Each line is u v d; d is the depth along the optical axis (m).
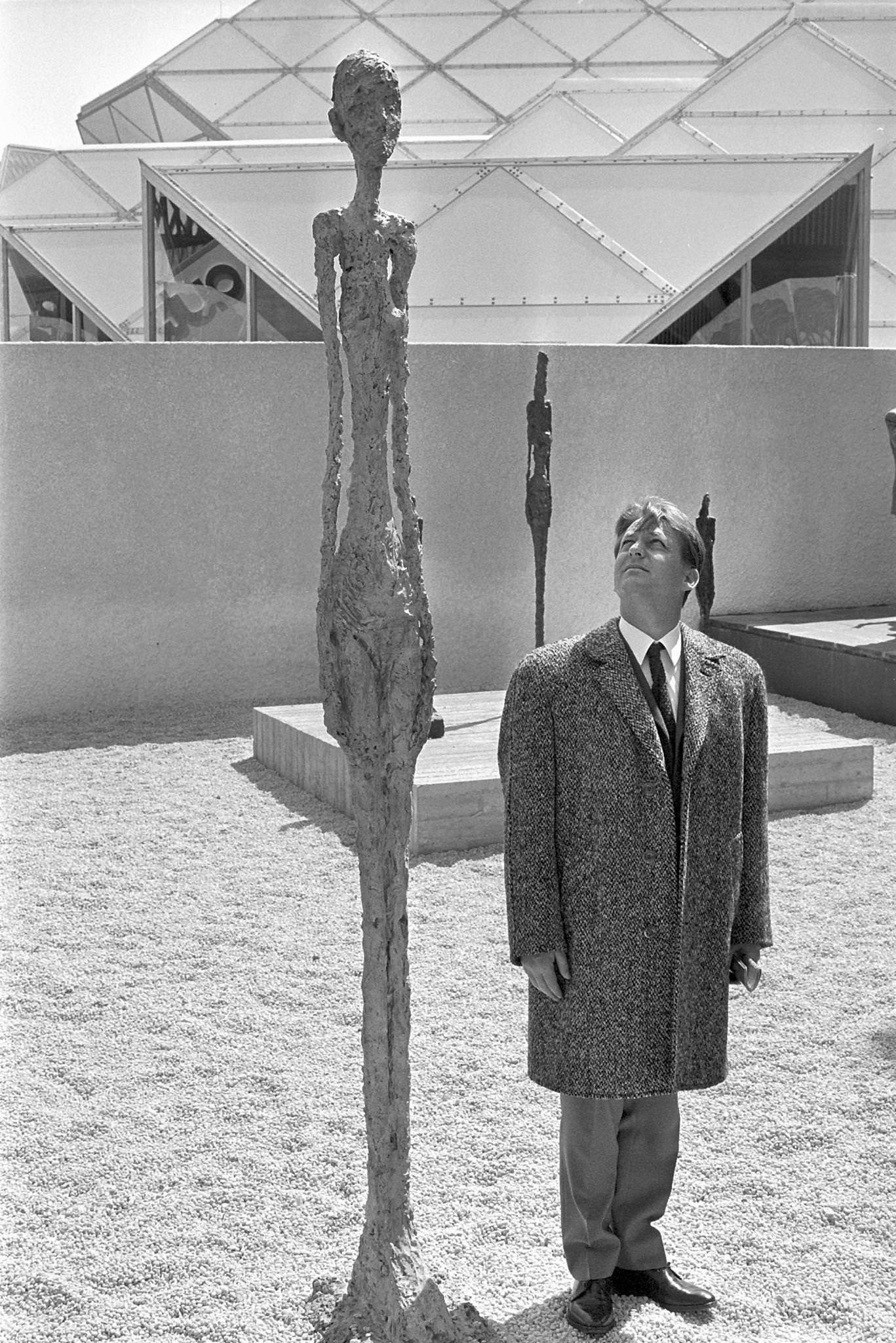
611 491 12.03
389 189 13.84
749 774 3.23
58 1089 4.48
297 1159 4.01
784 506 12.69
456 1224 3.62
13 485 10.42
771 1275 3.38
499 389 11.56
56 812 7.84
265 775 8.67
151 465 10.67
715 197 13.88
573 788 3.05
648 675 3.13
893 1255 3.48
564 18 19.72
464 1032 4.90
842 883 6.56
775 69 15.34
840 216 14.04
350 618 2.82
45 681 10.60
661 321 13.53
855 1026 4.95
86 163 18.52
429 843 7.00
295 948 5.77
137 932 5.97
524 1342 3.06
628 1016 2.99
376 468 2.84
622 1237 3.23
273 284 13.50
